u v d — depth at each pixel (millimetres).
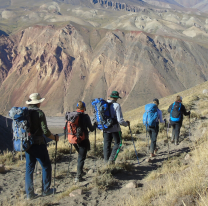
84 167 6887
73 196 4652
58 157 8000
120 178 5617
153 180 5023
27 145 4672
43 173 5066
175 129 8891
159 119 7602
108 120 6102
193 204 3188
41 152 4934
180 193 3555
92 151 8250
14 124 4754
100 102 6195
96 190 4891
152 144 7520
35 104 5016
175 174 4965
